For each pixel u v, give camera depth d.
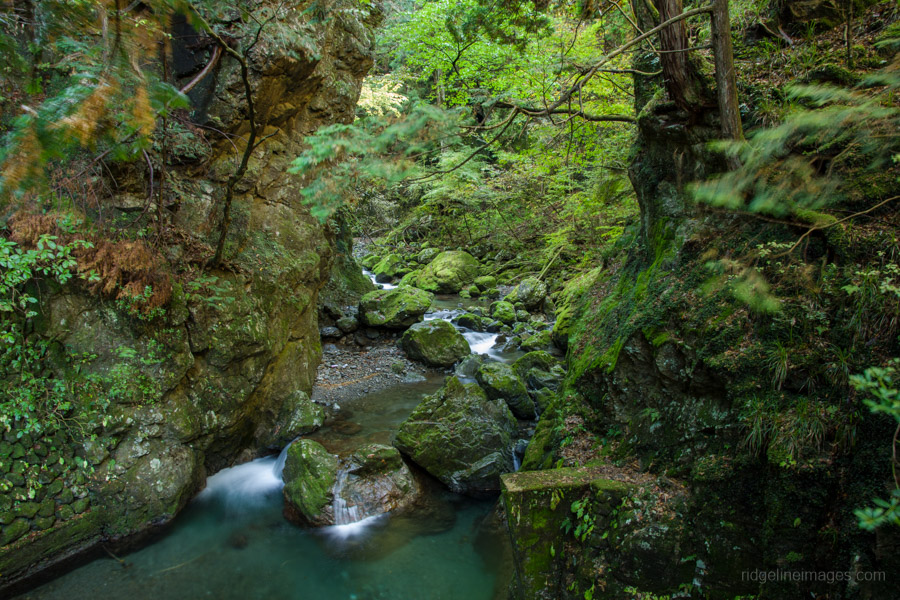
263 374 6.22
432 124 2.09
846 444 2.71
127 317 4.80
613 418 4.42
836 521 2.63
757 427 3.01
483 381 7.14
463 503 5.40
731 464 3.13
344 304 11.52
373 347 10.25
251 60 5.41
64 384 4.48
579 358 5.42
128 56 1.49
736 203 2.84
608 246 9.24
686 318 3.78
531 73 7.93
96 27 1.54
